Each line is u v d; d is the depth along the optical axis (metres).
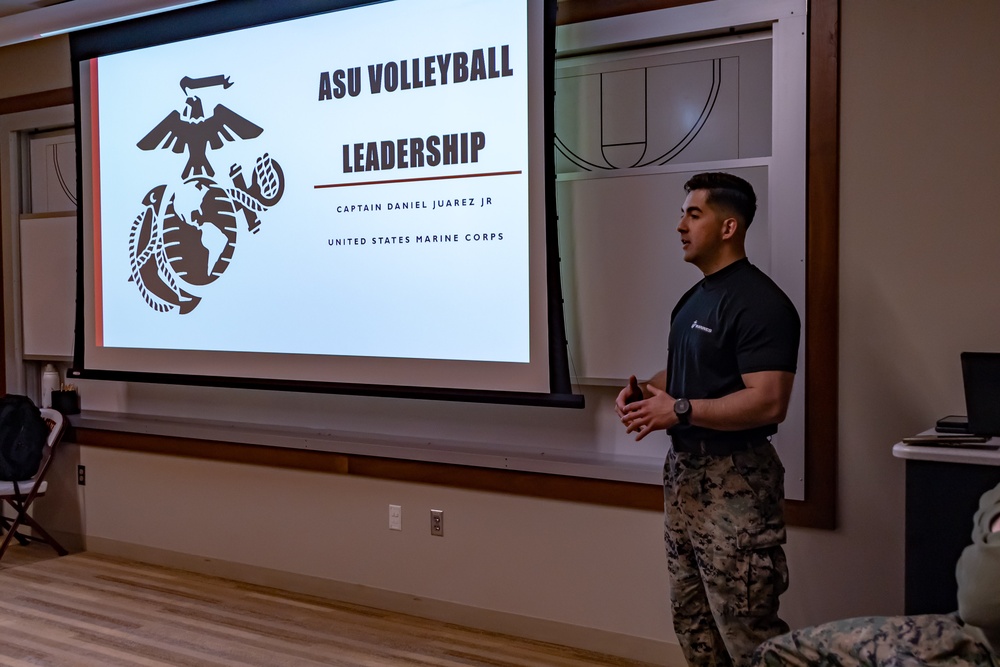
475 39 3.23
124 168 4.15
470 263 3.27
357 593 3.66
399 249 3.43
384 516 3.58
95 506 4.45
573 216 3.14
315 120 3.62
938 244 2.57
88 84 4.23
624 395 2.53
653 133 3.04
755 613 2.32
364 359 3.53
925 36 2.56
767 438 2.41
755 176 2.81
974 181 2.52
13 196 4.69
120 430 4.28
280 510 3.86
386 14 3.42
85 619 3.46
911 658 1.68
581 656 3.09
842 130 2.68
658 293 2.99
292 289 3.70
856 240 2.68
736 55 2.88
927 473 2.01
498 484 3.29
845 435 2.71
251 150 3.79
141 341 4.14
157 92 4.04
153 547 4.26
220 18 3.82
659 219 2.98
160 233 4.06
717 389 2.38
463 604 3.40
